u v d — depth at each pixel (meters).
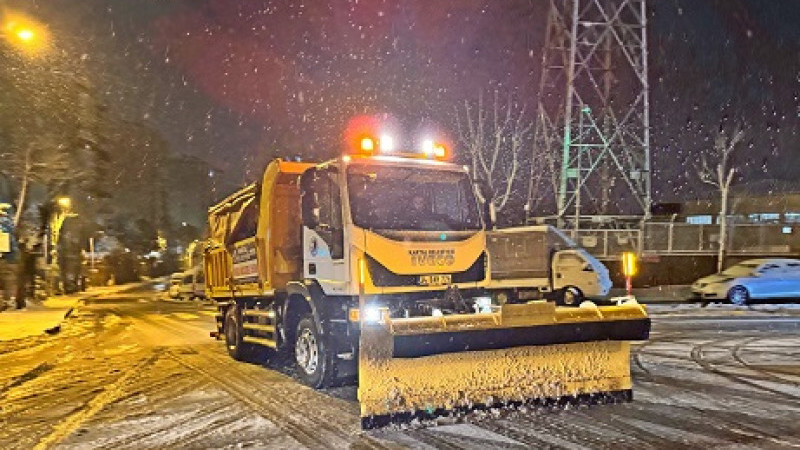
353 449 6.40
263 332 11.20
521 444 6.41
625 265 9.28
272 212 10.31
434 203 8.97
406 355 6.95
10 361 14.54
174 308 34.59
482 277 9.02
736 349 12.47
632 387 8.79
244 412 8.10
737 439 6.44
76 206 48.41
